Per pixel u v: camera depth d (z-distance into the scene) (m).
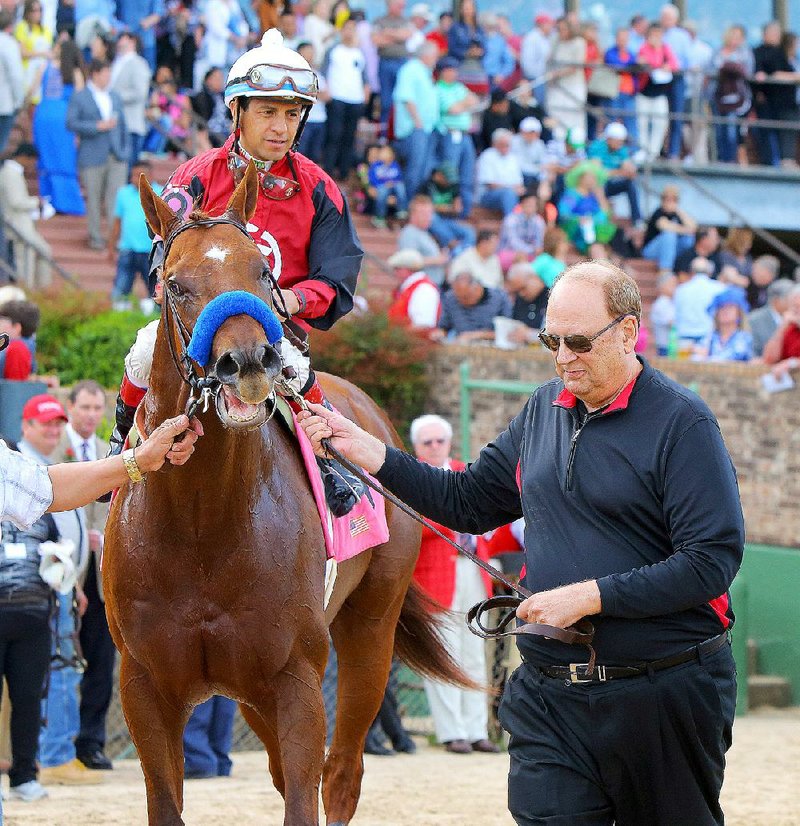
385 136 19.89
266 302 4.78
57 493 4.66
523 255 17.77
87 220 17.97
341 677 6.96
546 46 21.41
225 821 8.23
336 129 19.06
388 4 20.39
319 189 6.18
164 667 5.26
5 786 9.38
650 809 4.75
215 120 19.38
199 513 5.10
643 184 21.75
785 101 23.36
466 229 18.78
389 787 9.52
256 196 5.20
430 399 16.44
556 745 4.73
